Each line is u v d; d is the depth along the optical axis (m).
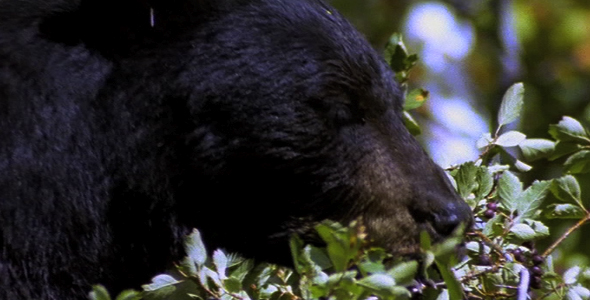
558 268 13.57
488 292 9.38
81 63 9.25
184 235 9.53
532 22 18.53
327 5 9.83
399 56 10.91
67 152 9.14
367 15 18.08
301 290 8.07
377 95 9.73
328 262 8.05
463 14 18.86
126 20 9.30
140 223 9.41
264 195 9.52
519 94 10.18
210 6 9.38
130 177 9.31
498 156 10.67
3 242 8.90
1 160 8.95
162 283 8.61
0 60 9.07
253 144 9.34
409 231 9.62
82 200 9.18
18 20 9.22
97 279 9.30
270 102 9.31
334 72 9.45
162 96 9.30
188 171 9.41
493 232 9.54
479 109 18.42
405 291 7.48
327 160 9.49
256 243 9.70
